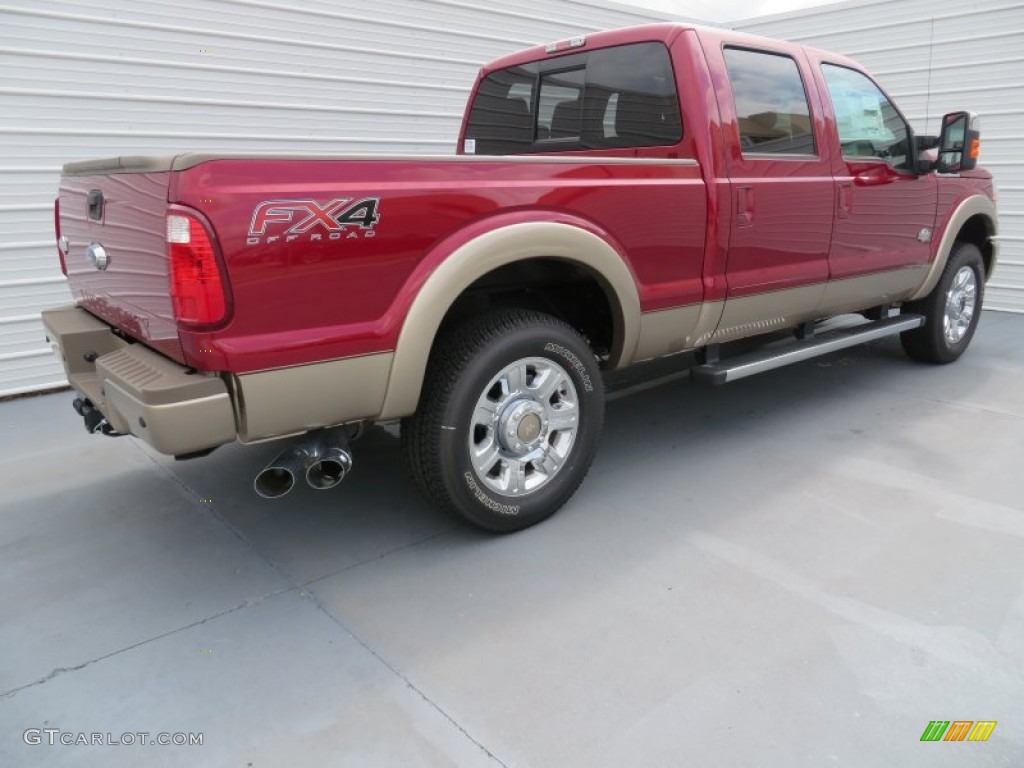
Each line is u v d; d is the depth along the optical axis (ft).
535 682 7.05
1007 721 6.45
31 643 7.80
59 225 10.42
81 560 9.47
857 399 15.03
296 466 7.99
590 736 6.36
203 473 12.12
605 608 8.17
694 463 12.01
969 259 16.51
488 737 6.38
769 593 8.39
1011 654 7.30
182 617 8.22
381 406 8.21
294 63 18.99
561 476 9.97
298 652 7.58
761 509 10.39
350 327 7.71
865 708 6.61
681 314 10.74
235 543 9.83
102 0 16.02
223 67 17.93
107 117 16.58
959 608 8.05
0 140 15.40
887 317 15.65
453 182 8.19
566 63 12.66
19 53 15.26
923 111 25.70
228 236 6.84
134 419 7.40
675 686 6.94
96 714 6.77
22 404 16.14
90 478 11.99
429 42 21.35
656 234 10.08
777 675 7.06
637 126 11.50
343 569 9.12
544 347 9.34
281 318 7.27
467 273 8.27
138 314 8.11
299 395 7.57
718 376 11.32
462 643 7.64
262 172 7.01
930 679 6.97
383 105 20.84
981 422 13.57
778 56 11.87
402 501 10.93
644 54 11.24
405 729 6.49
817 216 12.26
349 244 7.52
